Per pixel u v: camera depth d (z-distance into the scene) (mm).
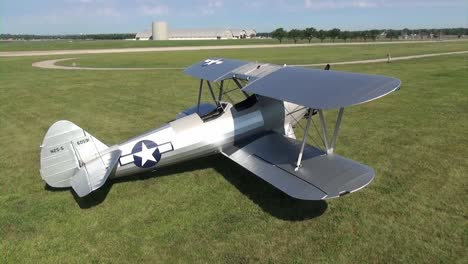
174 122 8094
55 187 7355
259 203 7199
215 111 8320
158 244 5988
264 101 8688
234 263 5477
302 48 63031
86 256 5730
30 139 11609
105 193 7676
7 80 24625
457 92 17312
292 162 6980
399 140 10594
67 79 24844
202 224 6520
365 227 6277
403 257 5500
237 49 61562
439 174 8250
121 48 73688
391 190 7555
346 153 9680
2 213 7004
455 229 6148
